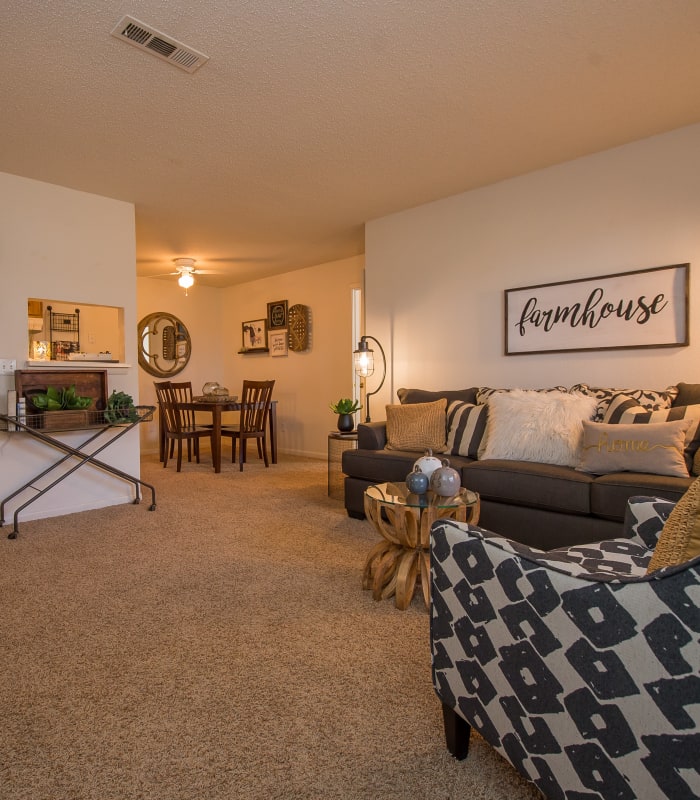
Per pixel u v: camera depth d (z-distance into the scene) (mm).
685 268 2789
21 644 1775
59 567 2494
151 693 1497
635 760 779
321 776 1176
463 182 3514
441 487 2062
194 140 2857
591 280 3105
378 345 4254
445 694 1172
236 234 4648
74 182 3441
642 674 760
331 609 2037
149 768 1204
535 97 2465
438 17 1901
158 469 5312
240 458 5227
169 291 6770
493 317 3576
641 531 1464
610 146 3006
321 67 2201
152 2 1803
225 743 1287
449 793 1125
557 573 871
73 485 3578
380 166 3238
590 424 2467
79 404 3363
